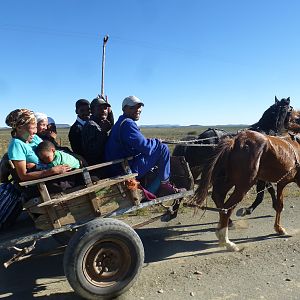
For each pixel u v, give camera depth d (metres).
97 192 5.22
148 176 6.14
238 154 6.66
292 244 6.94
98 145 5.98
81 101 6.82
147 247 6.93
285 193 10.93
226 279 5.55
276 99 8.52
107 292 4.88
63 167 5.05
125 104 6.01
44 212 4.97
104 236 4.82
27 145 5.16
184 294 5.12
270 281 5.46
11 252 6.66
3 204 5.51
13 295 5.19
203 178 6.56
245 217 8.73
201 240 7.27
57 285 5.50
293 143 7.48
